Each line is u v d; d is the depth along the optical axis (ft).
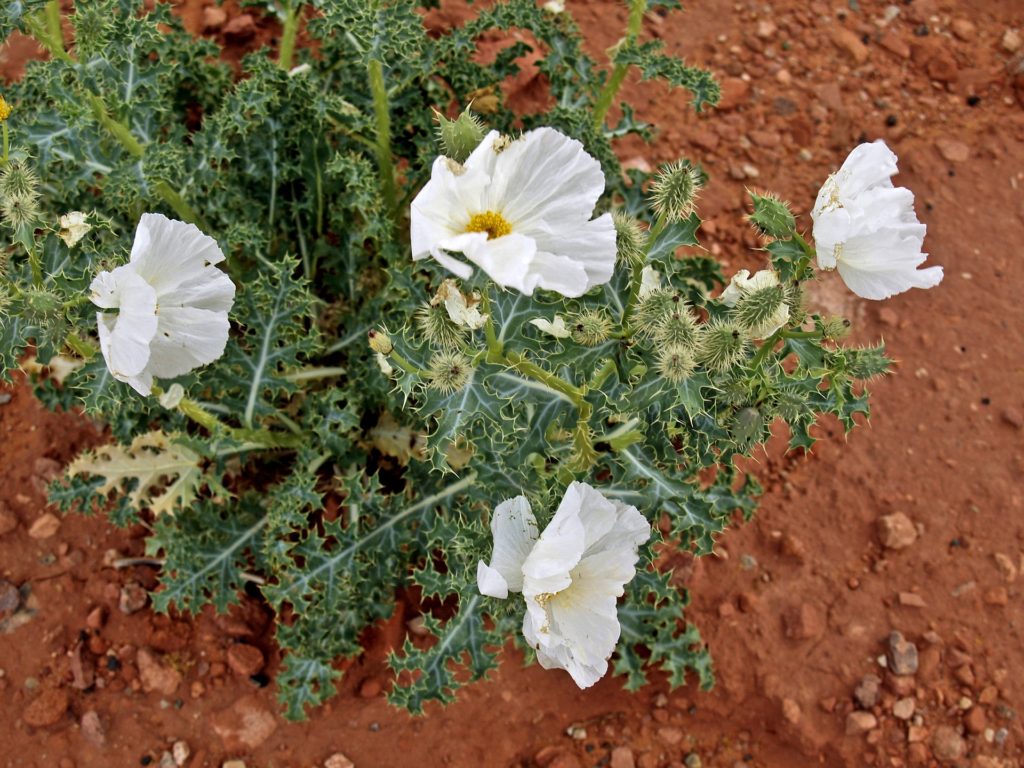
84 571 1.92
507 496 1.49
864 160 1.18
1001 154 2.60
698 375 1.18
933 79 2.76
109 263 1.31
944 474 2.13
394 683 1.57
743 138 2.62
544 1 2.77
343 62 2.05
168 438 1.73
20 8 1.51
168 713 1.82
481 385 1.25
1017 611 1.99
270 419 1.92
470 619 1.58
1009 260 2.42
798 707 1.88
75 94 1.63
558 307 1.23
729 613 1.96
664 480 1.45
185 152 1.77
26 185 1.26
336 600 1.67
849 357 1.33
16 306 1.20
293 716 1.73
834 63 2.76
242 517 1.81
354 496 1.72
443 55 1.98
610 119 2.59
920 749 1.86
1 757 1.77
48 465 2.01
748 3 2.85
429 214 0.99
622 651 1.84
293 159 1.98
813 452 2.15
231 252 1.77
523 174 1.02
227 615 1.87
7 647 1.85
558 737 1.85
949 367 2.27
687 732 1.87
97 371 1.32
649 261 1.26
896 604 1.99
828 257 1.18
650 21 2.80
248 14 2.60
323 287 2.09
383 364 1.31
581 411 1.38
